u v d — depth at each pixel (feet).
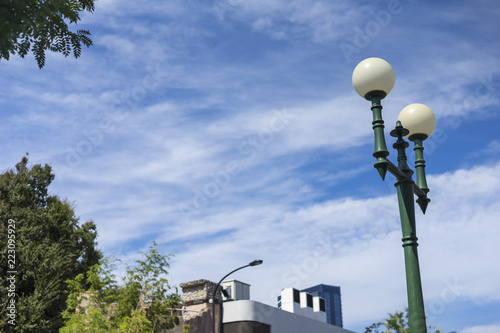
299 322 117.29
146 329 78.95
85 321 76.13
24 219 110.73
